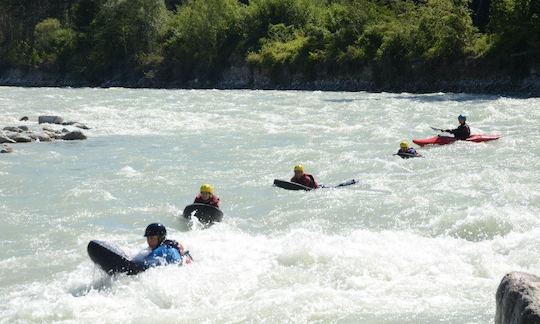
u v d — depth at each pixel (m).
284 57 121.50
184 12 148.25
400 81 103.38
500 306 9.88
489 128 50.69
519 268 17.20
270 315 14.30
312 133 50.97
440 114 61.44
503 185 28.80
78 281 17.50
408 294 15.45
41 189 30.52
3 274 18.33
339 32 116.31
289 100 83.00
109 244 17.52
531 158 36.19
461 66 95.88
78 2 181.00
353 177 32.75
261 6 139.25
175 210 26.59
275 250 19.45
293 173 34.38
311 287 16.08
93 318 14.50
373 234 20.75
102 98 91.19
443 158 37.09
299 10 139.50
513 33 89.50
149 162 38.34
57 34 172.38
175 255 17.84
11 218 25.09
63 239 22.16
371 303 14.87
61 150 44.09
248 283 16.47
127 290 16.22
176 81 143.25
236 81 132.75
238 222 24.70
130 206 27.25
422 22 102.12
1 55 180.12
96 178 33.28
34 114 68.12
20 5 183.38
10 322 14.41
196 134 52.41
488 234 21.17
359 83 109.50
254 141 47.34
